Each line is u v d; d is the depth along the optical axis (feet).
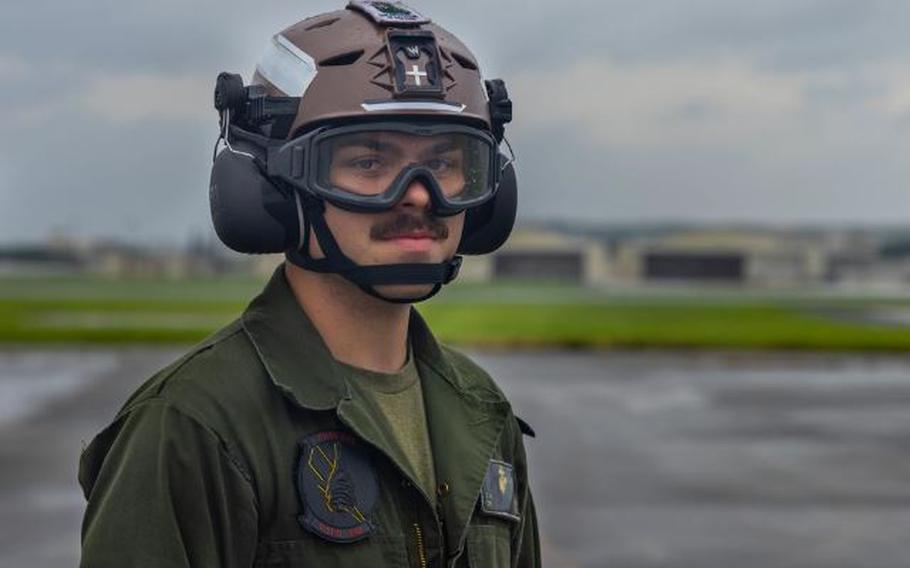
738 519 37.93
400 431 8.49
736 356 109.60
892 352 113.29
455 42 8.63
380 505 7.93
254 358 8.04
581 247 572.51
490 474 8.78
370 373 8.46
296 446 7.83
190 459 7.58
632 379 87.20
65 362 97.81
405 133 8.07
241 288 394.93
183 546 7.50
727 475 46.26
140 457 7.59
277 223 8.36
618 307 233.96
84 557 7.55
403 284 8.13
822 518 38.32
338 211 8.09
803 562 32.55
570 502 40.32
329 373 8.06
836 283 597.52
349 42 8.18
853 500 41.42
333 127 8.04
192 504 7.55
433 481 8.48
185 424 7.65
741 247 588.09
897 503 40.96
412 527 8.04
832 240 641.40
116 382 81.15
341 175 8.09
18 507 38.24
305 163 8.00
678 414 66.44
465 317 174.91
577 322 162.50
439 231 8.22
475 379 9.11
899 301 310.65
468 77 8.50
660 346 116.47
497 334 129.39
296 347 8.11
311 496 7.74
